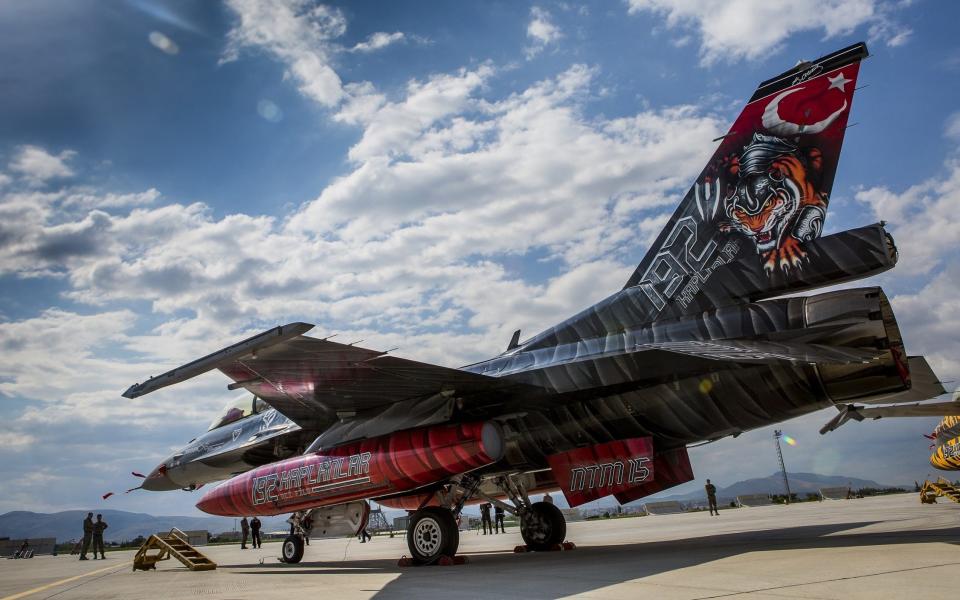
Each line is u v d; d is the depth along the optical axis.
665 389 8.34
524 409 9.38
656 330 8.79
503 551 12.73
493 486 12.32
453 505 9.68
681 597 4.30
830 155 7.88
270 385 9.29
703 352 6.92
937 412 11.71
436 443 8.94
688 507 44.97
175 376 8.05
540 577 6.36
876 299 7.20
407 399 9.76
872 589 4.14
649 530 16.58
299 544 12.15
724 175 8.63
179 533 12.77
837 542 7.53
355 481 9.51
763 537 9.71
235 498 10.88
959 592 3.85
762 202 8.27
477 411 9.67
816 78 8.09
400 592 5.88
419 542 9.25
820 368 7.50
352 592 6.14
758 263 8.19
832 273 7.62
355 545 24.44
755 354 6.66
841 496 41.16
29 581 10.73
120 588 8.19
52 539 33.75
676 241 8.98
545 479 11.34
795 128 8.16
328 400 9.91
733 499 41.28
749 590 4.42
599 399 8.82
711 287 8.50
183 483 14.14
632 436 8.81
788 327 7.64
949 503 20.30
